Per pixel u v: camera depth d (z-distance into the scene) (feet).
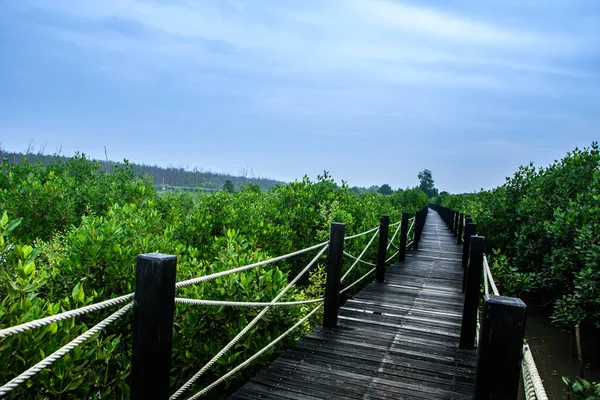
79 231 13.26
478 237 14.69
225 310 12.34
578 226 24.22
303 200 31.22
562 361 21.30
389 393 11.20
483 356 6.02
